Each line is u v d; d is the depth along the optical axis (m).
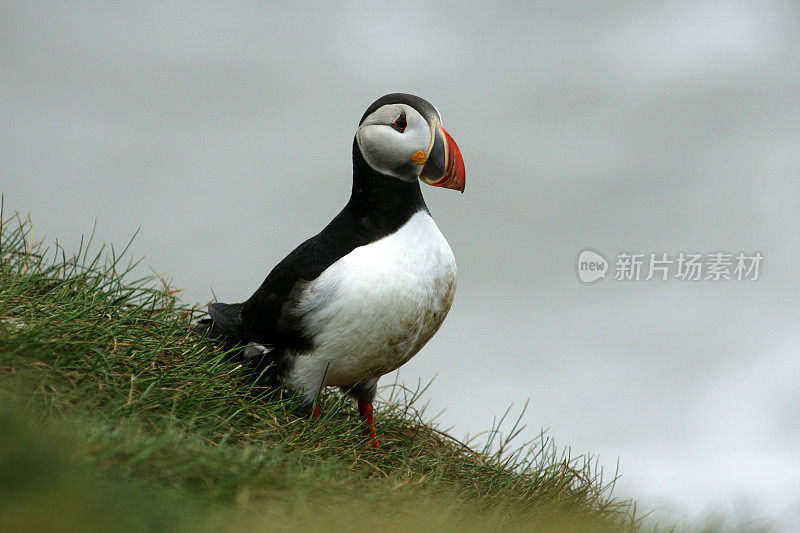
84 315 8.25
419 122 8.82
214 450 6.61
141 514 5.05
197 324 9.57
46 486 4.96
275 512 5.91
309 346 8.66
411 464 8.70
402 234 8.80
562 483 8.62
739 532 7.13
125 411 7.15
